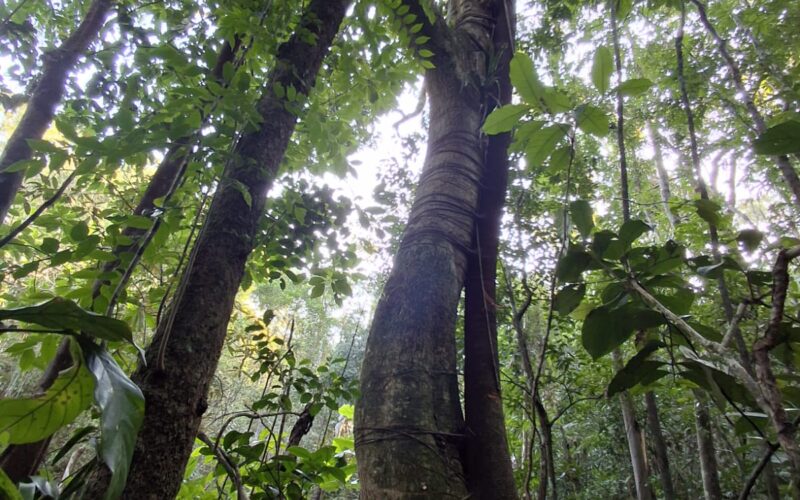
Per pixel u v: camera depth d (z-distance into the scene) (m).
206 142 1.62
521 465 4.75
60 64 2.75
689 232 4.38
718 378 1.35
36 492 1.22
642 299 1.47
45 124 2.65
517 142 1.51
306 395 2.44
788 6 4.20
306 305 10.30
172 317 1.44
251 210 1.83
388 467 1.67
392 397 1.83
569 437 6.88
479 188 2.75
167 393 1.35
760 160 5.39
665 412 5.17
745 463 2.77
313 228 2.75
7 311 0.76
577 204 1.56
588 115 1.38
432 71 3.23
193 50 2.15
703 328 1.48
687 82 4.86
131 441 0.80
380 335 2.05
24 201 2.86
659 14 6.07
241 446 2.22
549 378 4.43
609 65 1.34
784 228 5.34
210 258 1.65
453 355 2.05
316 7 2.56
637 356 1.45
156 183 2.20
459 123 2.95
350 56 2.99
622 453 5.96
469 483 1.82
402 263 2.28
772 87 4.77
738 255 1.55
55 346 1.75
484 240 2.61
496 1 3.81
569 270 1.55
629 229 1.49
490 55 3.31
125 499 1.17
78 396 0.90
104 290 1.72
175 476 1.30
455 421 1.90
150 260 2.03
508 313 3.88
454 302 2.20
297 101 2.17
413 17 2.88
